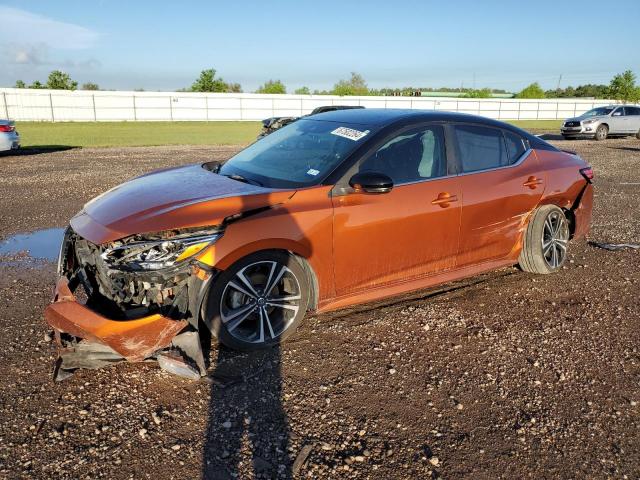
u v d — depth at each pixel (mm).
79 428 2787
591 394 3297
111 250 3135
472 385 3344
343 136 4156
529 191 4879
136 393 3111
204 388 3178
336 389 3229
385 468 2580
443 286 5059
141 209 3359
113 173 12578
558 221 5281
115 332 2934
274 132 4984
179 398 3076
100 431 2766
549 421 3006
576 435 2896
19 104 40375
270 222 3420
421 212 4086
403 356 3664
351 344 3797
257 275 3529
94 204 3752
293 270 3604
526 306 4637
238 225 3318
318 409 3023
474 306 4594
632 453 2770
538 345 3918
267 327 3613
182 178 4051
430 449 2730
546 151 5281
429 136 4324
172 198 3488
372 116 4430
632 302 4797
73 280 3529
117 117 43625
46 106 41125
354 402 3105
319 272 3711
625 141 25031
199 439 2732
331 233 3676
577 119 25781
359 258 3873
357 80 78812
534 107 51344
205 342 3701
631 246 6594
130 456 2592
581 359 3734
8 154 17516
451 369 3525
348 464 2590
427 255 4262
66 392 3105
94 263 3391
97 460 2557
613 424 3008
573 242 6820
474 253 4617
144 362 3436
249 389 3189
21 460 2535
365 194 3820
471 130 4637
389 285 4133
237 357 3531
